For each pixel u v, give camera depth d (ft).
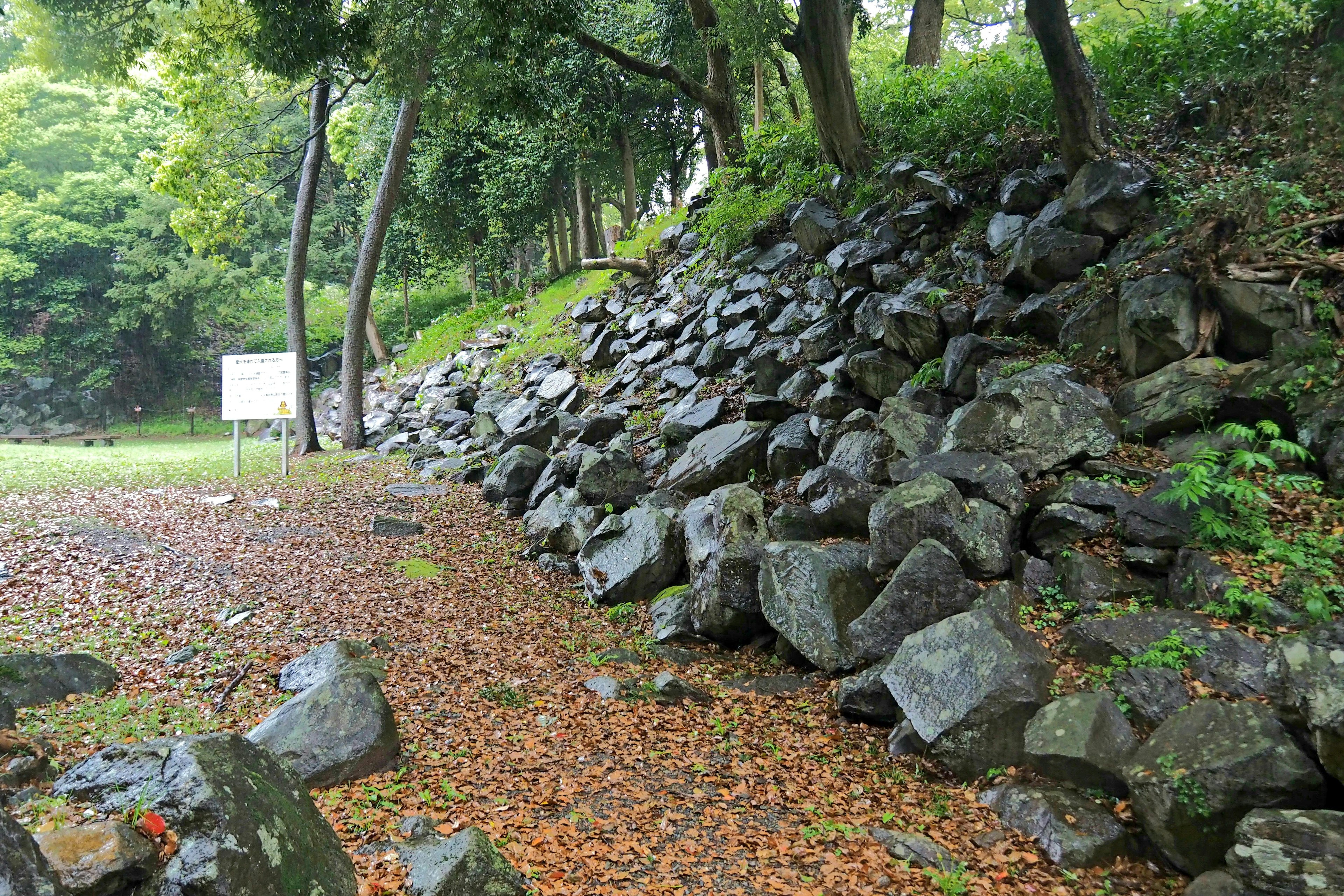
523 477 49.98
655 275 75.25
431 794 19.67
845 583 28.25
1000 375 33.30
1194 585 22.93
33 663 24.49
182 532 44.01
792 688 27.43
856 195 51.13
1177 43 42.42
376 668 26.86
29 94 124.98
